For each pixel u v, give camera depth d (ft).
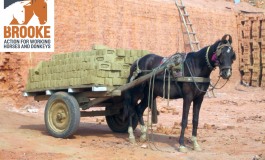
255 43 106.52
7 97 59.93
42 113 57.06
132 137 34.40
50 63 36.94
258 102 79.05
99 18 76.28
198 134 39.45
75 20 70.74
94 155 29.40
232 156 29.50
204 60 30.25
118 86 34.55
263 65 104.63
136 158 28.66
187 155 29.76
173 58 31.60
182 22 97.19
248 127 45.65
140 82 33.04
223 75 29.14
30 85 38.73
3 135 35.70
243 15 110.83
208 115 58.75
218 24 106.11
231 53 29.17
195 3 104.88
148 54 34.65
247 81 107.55
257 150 31.63
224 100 79.97
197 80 30.45
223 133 40.37
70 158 28.37
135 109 35.29
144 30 87.25
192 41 95.76
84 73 33.63
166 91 32.09
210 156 29.48
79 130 41.09
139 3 87.04
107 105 38.47
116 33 80.02
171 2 96.63
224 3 119.44
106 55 33.86
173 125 46.78
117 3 81.30
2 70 60.49
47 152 30.09
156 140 35.58
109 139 35.94
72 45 69.67
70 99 34.37
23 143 32.83
